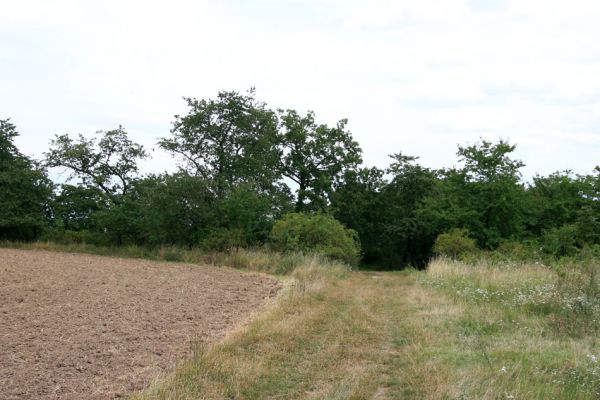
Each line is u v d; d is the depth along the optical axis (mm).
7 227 34500
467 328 10148
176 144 38656
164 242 31734
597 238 30656
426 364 7707
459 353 8203
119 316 11352
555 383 6516
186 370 7207
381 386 7113
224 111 38500
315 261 23531
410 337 9750
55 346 8688
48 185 36125
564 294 11562
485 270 17656
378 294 16594
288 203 41469
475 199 35969
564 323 9695
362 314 12406
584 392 6191
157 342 9188
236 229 29828
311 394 6762
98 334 9617
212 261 27094
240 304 13688
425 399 6293
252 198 31938
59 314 11336
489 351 8234
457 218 35375
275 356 8359
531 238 35625
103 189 37938
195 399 6250
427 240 51625
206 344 8922
